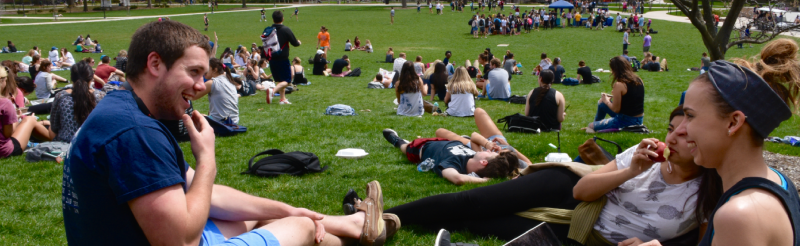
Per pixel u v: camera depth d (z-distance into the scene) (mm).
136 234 2180
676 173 3096
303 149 7242
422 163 5785
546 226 3164
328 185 5340
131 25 52312
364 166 6148
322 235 3072
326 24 54219
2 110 6520
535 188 3635
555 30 49562
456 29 50281
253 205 3014
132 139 2088
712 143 1803
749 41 6203
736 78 1741
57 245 3943
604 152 4410
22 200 5000
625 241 3217
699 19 6328
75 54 31562
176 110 2299
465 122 10039
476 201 3717
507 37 44750
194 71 2254
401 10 70062
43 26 50656
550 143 7324
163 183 2111
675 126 2812
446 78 14258
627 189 3268
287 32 15258
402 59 20453
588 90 18672
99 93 7906
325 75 21906
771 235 1634
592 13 55938
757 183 1707
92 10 76812
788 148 7906
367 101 13992
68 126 6961
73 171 2127
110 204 2131
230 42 40125
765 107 1714
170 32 2191
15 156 6746
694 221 3133
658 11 64062
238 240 2588
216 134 8273
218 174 5797
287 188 5238
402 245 3699
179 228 2139
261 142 7777
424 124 9695
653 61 26266
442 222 3941
